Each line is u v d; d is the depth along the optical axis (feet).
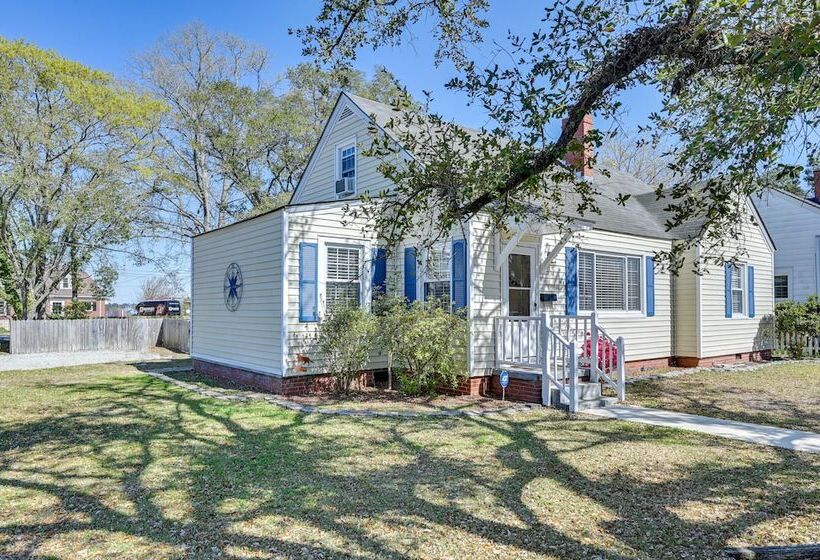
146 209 81.61
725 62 13.94
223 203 92.53
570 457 19.21
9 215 70.79
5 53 65.41
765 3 11.94
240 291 36.63
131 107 73.46
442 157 17.06
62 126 69.82
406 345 31.22
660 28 14.32
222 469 17.78
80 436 22.52
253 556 11.75
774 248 55.77
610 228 41.22
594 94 15.24
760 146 14.24
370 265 35.29
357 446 20.65
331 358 33.04
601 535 12.76
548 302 37.04
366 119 42.42
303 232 32.60
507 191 16.17
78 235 77.46
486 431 23.15
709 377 40.14
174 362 54.49
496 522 13.53
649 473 17.40
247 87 88.48
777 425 24.61
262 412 26.91
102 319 71.00
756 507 14.46
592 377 30.71
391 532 12.94
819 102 12.50
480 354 32.01
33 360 57.41
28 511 14.38
